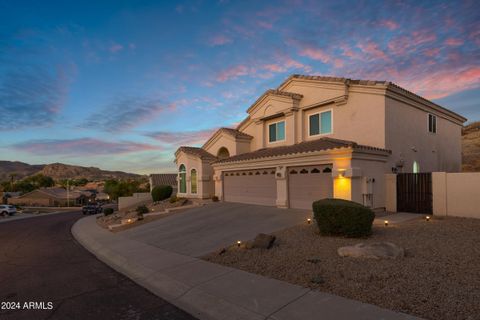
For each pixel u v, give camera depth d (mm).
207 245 9227
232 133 20734
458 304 4191
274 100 18188
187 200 21594
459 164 20438
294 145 16219
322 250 7258
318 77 15898
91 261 8945
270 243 7984
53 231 18000
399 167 14242
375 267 5848
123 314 4930
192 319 4703
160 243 10281
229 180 19234
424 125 16406
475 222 10125
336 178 12141
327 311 4324
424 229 9070
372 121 13664
